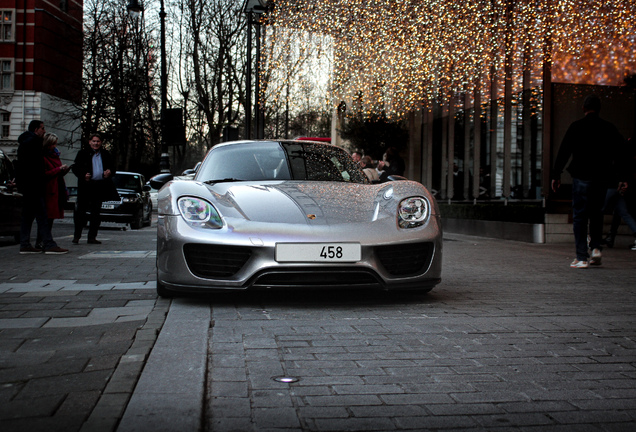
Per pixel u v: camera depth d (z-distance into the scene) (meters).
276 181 4.86
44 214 7.70
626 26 12.69
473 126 16.25
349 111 20.00
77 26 47.53
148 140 38.34
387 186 4.75
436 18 14.40
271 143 5.56
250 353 2.82
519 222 11.59
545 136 12.61
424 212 4.33
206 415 2.01
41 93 43.16
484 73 14.67
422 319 3.72
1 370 2.46
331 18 16.00
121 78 34.53
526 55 13.21
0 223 8.84
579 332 3.44
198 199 4.18
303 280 3.91
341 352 2.88
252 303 4.16
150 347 2.83
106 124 36.88
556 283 5.65
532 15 12.84
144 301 4.21
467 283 5.56
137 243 9.52
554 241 10.92
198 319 3.52
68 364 2.54
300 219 4.03
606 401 2.26
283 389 2.32
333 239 3.90
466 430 1.96
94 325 3.36
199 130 35.44
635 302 4.57
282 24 16.48
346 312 3.90
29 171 7.56
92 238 9.34
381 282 4.02
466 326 3.54
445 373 2.58
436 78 15.55
